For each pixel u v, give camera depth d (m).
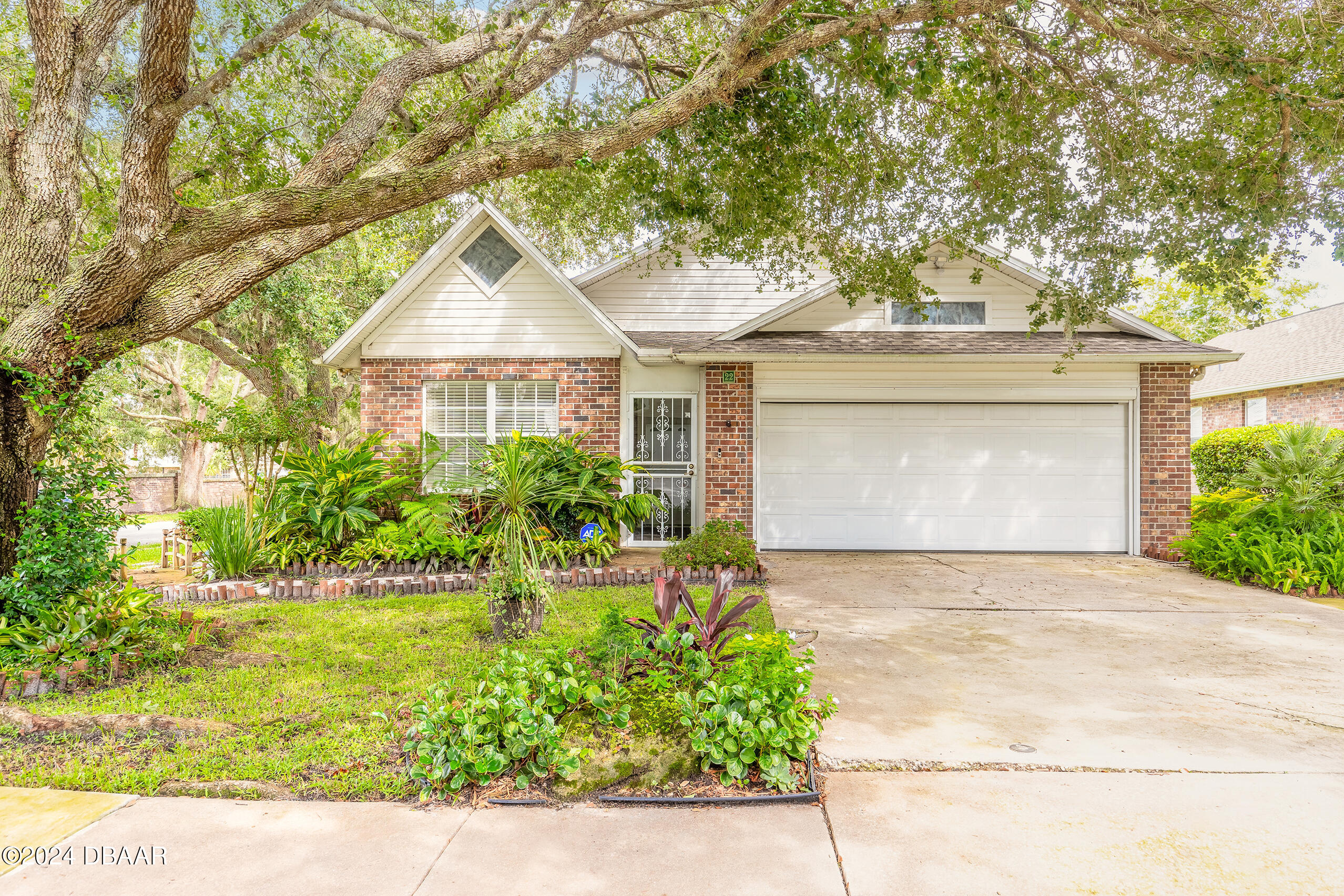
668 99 5.73
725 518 10.74
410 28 7.93
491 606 5.69
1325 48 5.74
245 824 2.92
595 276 12.53
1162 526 10.76
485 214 10.73
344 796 3.17
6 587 4.57
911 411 11.16
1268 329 21.41
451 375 10.95
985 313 11.50
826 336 11.34
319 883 2.52
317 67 8.01
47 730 3.72
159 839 2.79
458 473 10.82
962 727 3.99
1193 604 7.32
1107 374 10.88
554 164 5.42
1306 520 8.66
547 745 3.26
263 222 4.56
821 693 4.57
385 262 17.14
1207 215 7.16
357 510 8.70
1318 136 5.98
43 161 5.10
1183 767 3.47
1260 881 2.53
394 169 5.55
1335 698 4.47
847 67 6.72
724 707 3.36
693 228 11.51
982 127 7.41
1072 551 11.02
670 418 11.26
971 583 8.49
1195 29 6.18
